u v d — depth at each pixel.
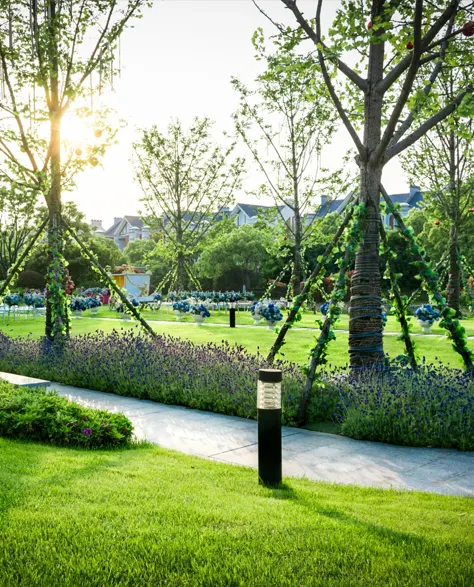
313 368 7.79
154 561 3.05
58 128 12.30
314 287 9.11
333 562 3.06
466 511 4.20
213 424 7.47
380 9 7.93
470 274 21.17
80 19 11.94
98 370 10.19
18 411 6.32
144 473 4.79
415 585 2.83
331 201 28.22
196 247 36.59
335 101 8.49
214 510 3.78
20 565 2.99
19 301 28.56
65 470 4.72
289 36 8.58
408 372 8.20
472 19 8.60
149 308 32.78
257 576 2.90
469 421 6.45
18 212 30.39
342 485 4.95
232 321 22.05
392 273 9.17
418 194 64.06
